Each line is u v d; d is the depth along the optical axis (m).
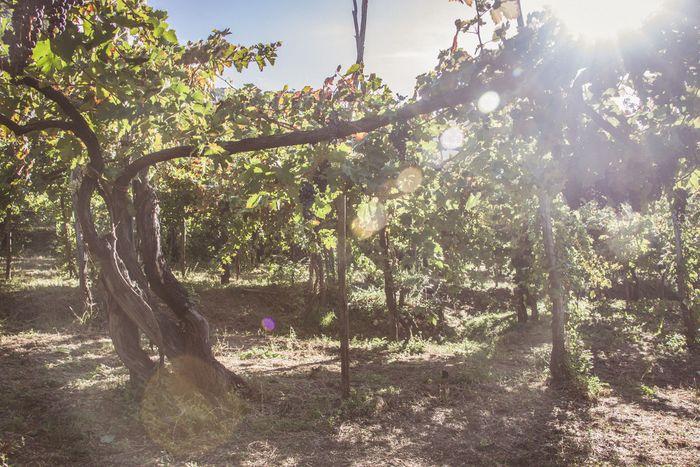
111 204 7.54
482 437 7.98
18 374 9.06
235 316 18.58
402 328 18.67
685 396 12.06
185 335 7.98
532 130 4.70
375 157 6.05
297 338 16.73
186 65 7.51
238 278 25.50
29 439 6.27
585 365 12.41
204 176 12.14
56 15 3.43
